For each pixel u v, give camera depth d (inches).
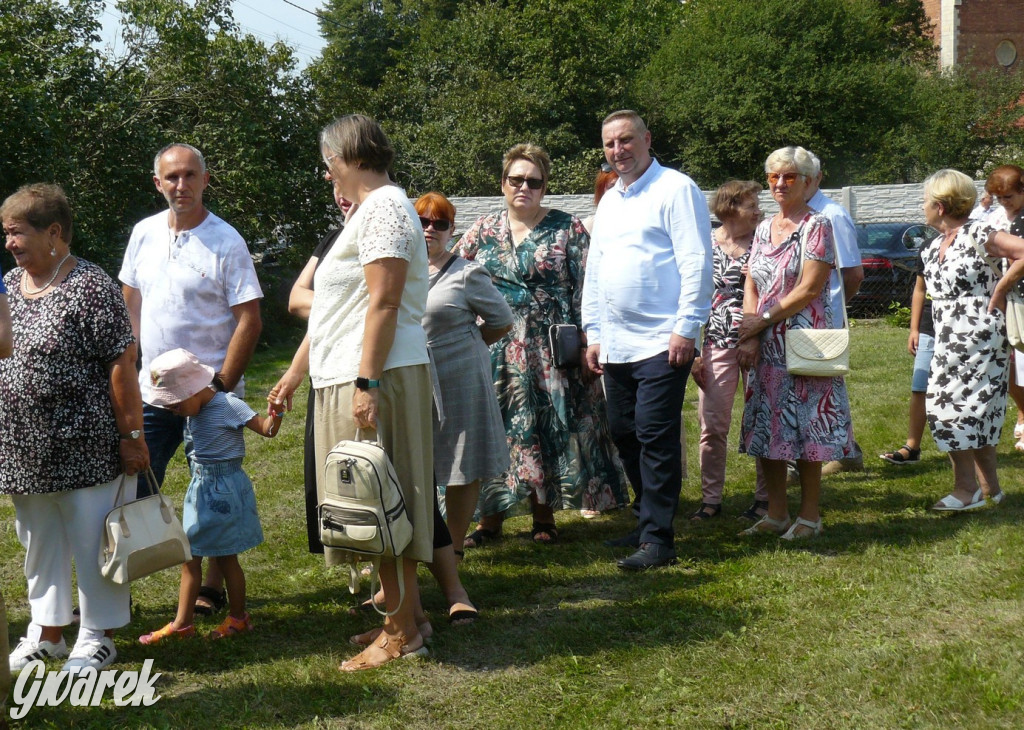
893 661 130.7
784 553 175.9
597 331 189.5
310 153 616.1
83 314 130.9
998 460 238.4
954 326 194.7
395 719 122.4
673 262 174.1
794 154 185.6
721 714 120.5
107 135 534.9
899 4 1641.2
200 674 137.3
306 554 191.3
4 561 187.9
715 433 209.9
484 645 143.6
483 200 704.4
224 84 584.1
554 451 195.9
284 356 518.6
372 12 1705.2
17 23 518.0
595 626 147.6
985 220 199.5
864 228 589.0
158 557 132.3
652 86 1256.8
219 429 148.4
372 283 126.7
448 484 168.4
